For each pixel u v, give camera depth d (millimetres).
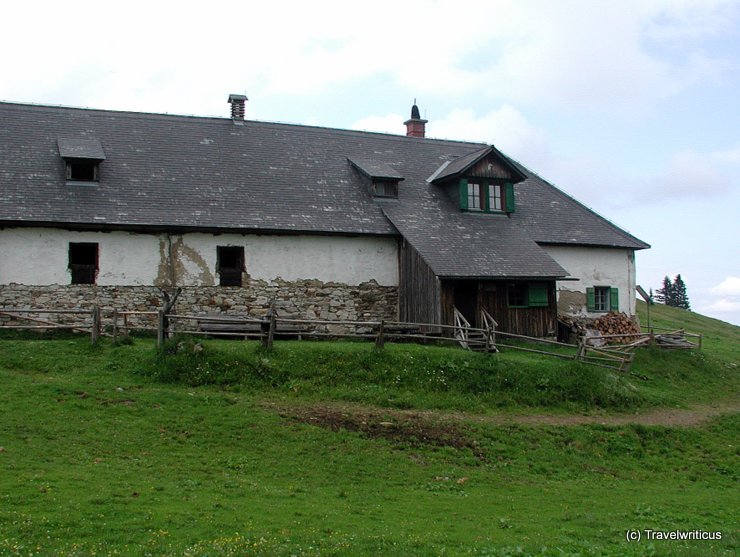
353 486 12328
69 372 16938
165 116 27203
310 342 20562
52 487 10344
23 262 20812
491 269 23156
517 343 24000
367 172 26062
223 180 24609
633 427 17688
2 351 17781
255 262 23125
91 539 8617
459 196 26531
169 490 10844
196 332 21984
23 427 13305
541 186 30719
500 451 15305
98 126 25562
